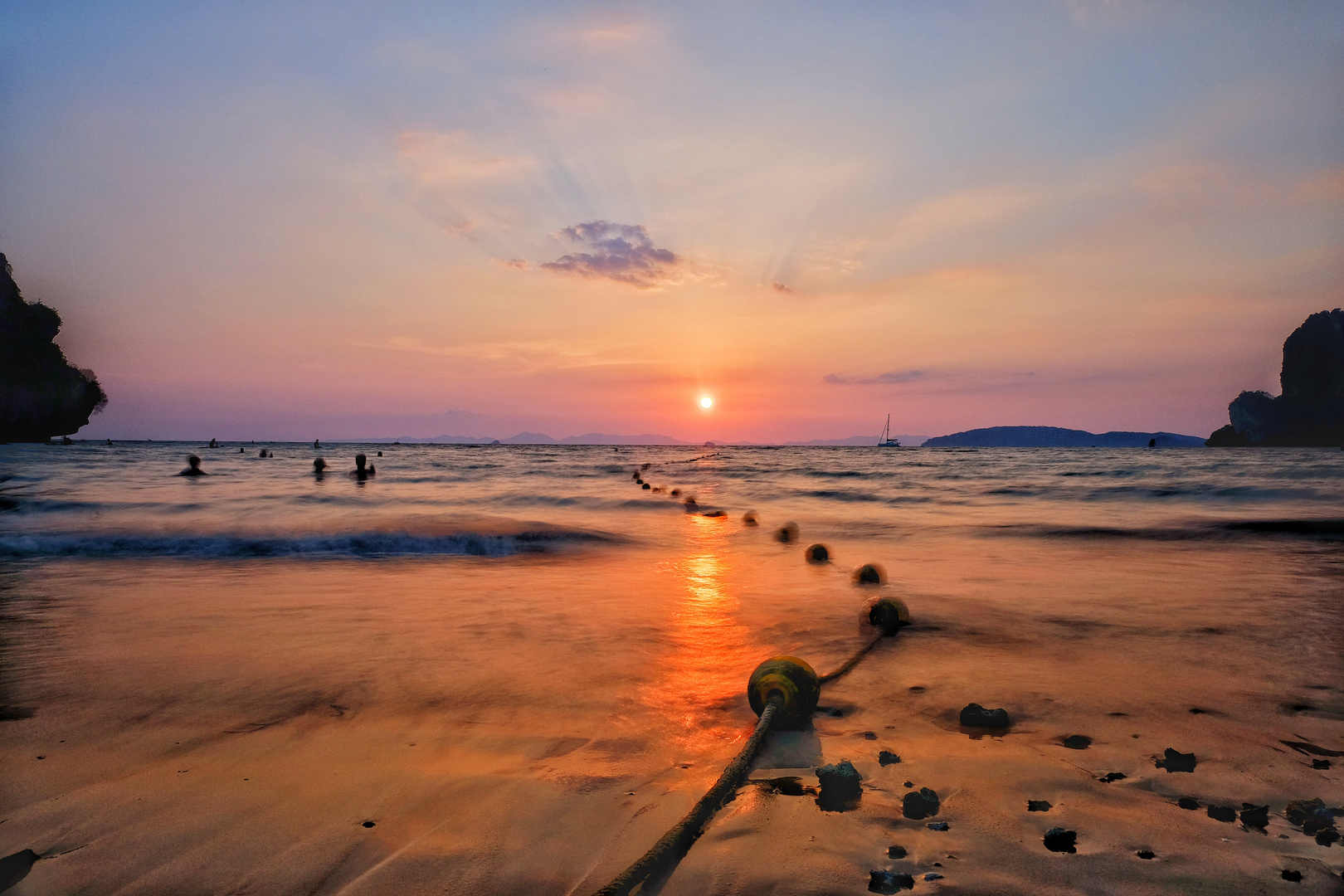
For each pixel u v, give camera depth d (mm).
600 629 5590
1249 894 2057
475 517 13227
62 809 2607
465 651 4898
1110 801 2693
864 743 3316
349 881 2143
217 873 2186
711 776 2943
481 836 2418
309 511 14219
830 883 2111
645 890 2082
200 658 4695
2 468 32500
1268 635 5367
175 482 23250
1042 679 4324
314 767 2996
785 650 4980
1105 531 12352
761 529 13289
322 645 5059
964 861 2244
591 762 3084
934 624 5754
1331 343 184750
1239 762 3080
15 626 5613
